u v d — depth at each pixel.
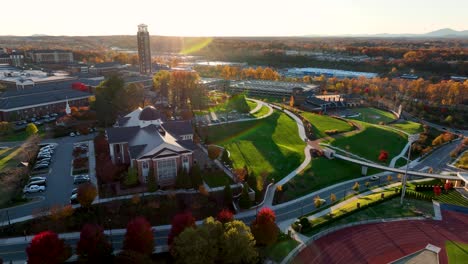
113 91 137.25
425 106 198.00
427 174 103.44
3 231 68.06
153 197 79.75
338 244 70.75
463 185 99.69
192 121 138.62
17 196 78.38
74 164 95.62
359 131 146.88
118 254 55.34
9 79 192.38
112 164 91.94
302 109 187.88
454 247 70.94
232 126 140.50
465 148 139.00
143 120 105.25
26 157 98.31
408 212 84.75
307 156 117.06
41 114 145.75
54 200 78.44
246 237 56.88
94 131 125.62
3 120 135.00
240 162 105.81
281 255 66.19
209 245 55.09
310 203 88.56
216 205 80.94
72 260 61.69
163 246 66.31
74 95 161.25
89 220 72.81
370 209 85.62
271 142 126.88
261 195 88.75
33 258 52.88
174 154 86.25
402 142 140.88
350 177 107.94
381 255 67.69
